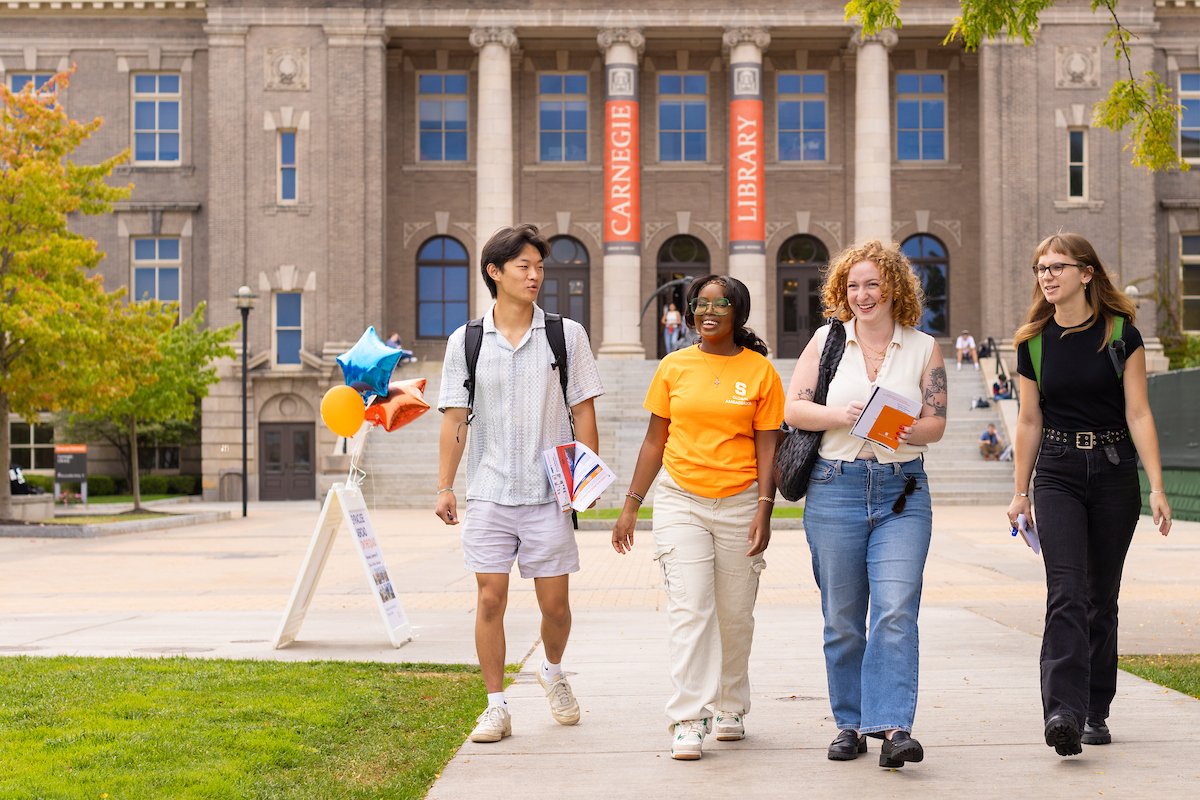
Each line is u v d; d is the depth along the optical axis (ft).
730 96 122.52
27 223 76.84
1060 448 16.26
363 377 27.58
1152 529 64.08
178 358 91.97
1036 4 32.24
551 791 14.39
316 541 27.09
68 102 123.54
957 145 130.62
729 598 16.79
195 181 123.34
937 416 15.71
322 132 118.83
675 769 15.40
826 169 131.03
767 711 19.12
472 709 19.51
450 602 36.24
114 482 122.72
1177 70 124.16
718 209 131.23
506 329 17.81
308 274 118.42
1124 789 14.10
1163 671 21.80
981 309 125.70
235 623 31.14
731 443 16.51
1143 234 119.44
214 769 14.67
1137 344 16.06
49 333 70.13
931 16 120.67
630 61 121.29
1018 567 45.27
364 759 15.80
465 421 17.85
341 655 25.41
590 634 28.43
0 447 75.87
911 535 15.37
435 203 130.52
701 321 16.57
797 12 121.19
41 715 17.76
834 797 13.91
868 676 15.16
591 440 17.92
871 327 16.06
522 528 17.46
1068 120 119.96
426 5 120.16
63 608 35.42
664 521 16.63
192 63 123.85
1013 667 22.85
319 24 119.14
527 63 131.03
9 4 122.01
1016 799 13.73
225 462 116.26
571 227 130.82
